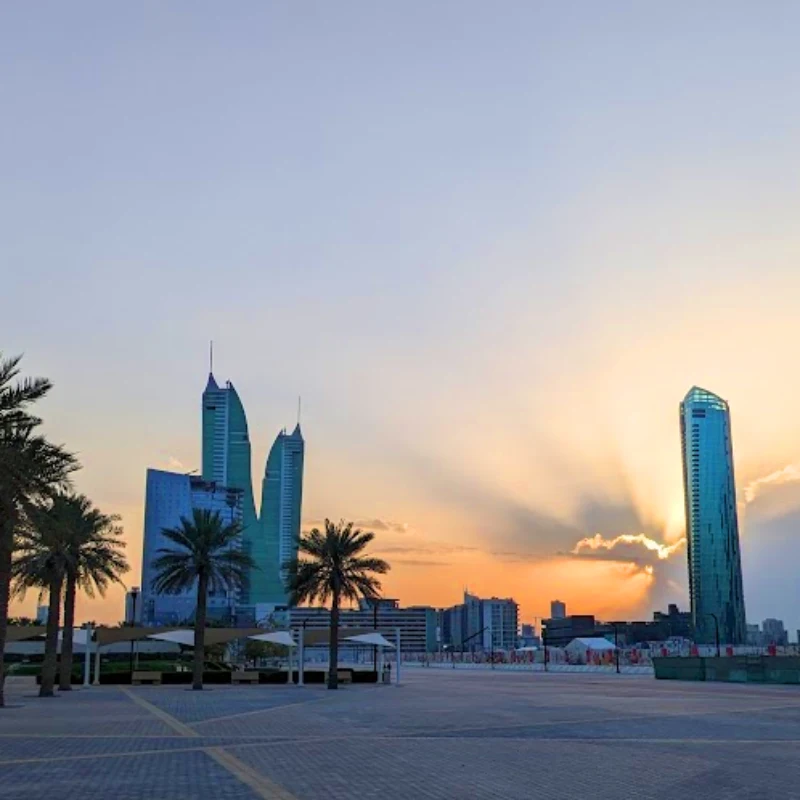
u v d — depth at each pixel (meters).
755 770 18.84
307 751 23.11
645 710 39.69
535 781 17.20
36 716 37.16
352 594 68.75
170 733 28.89
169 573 65.81
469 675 110.31
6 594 43.12
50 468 35.31
